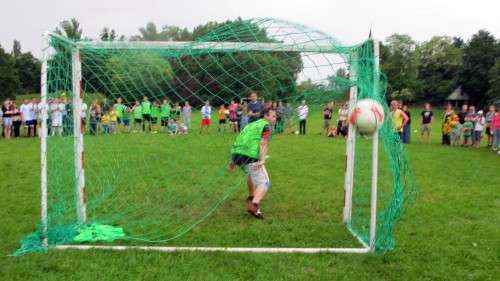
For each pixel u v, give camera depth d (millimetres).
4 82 38500
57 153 7344
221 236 5578
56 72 5359
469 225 6125
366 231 5734
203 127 16203
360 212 6809
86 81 6695
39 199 7258
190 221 6266
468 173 10344
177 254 4879
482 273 4523
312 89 5852
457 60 69438
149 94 7574
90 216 6477
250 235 5625
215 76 6344
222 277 4309
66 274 4324
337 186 8664
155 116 15102
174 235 5609
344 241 5473
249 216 6570
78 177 5859
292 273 4441
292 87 5996
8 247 5055
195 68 6508
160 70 6750
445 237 5617
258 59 5938
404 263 4766
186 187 8500
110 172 9906
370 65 5238
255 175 6449
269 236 5605
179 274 4359
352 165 6086
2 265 4496
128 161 11320
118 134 14172
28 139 16875
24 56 40656
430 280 4371
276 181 9109
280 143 16031
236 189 8398
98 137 13906
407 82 66125
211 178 9328
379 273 4508
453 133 16984
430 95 69188
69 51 5707
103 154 12172
